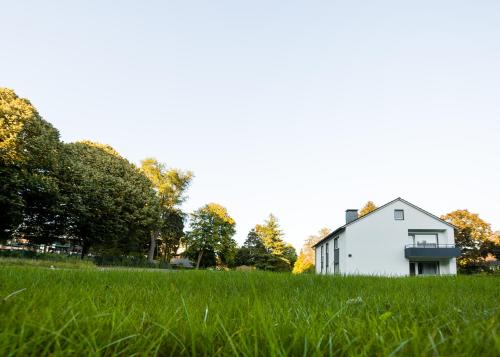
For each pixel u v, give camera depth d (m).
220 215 70.94
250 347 1.21
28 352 1.13
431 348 1.04
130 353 1.23
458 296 3.32
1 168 27.66
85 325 1.46
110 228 39.94
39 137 29.95
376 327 1.46
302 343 1.27
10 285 3.23
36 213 33.84
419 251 37.22
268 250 81.31
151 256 59.03
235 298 2.83
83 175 36.09
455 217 65.31
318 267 54.88
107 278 5.11
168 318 1.69
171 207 60.56
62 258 31.16
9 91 29.64
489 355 1.04
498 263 62.31
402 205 39.09
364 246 38.50
